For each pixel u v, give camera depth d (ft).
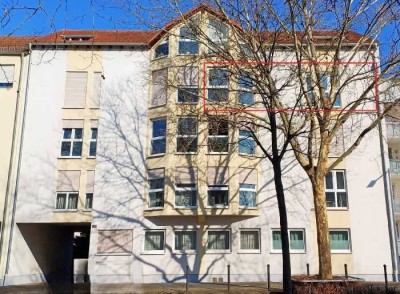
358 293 44.83
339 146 71.10
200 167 68.95
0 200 70.23
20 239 70.69
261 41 42.32
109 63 76.33
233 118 52.06
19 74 75.87
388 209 69.36
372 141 71.61
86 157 73.20
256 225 68.85
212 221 69.00
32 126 74.02
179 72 64.59
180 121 67.21
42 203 71.00
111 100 74.64
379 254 68.03
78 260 98.78
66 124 74.74
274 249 68.54
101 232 69.10
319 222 47.11
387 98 59.98
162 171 70.08
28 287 63.77
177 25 50.39
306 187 69.92
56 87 75.82
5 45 80.94
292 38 48.83
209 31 59.00
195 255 67.82
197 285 62.39
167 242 68.33
